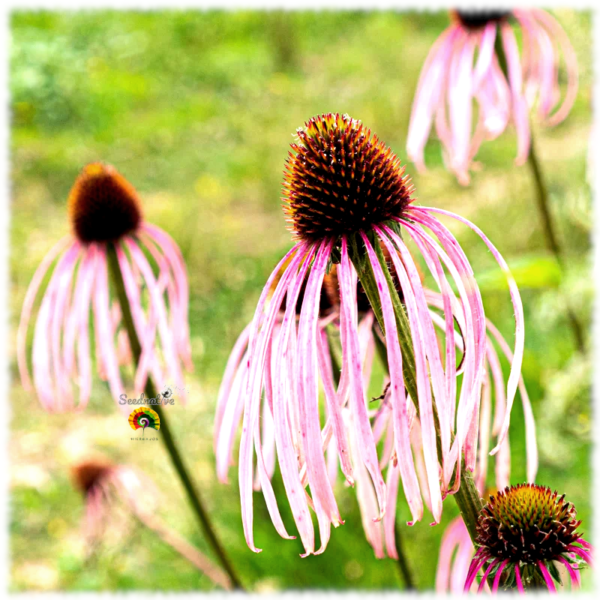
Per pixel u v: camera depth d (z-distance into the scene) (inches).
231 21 105.3
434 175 55.4
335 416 26.0
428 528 33.3
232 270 46.8
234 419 27.3
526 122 33.2
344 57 93.4
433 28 102.2
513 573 24.7
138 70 93.0
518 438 34.3
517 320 24.1
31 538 36.9
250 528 24.7
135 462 38.3
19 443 39.7
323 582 33.2
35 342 31.9
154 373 31.2
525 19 34.1
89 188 31.9
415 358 23.2
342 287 24.6
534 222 40.7
